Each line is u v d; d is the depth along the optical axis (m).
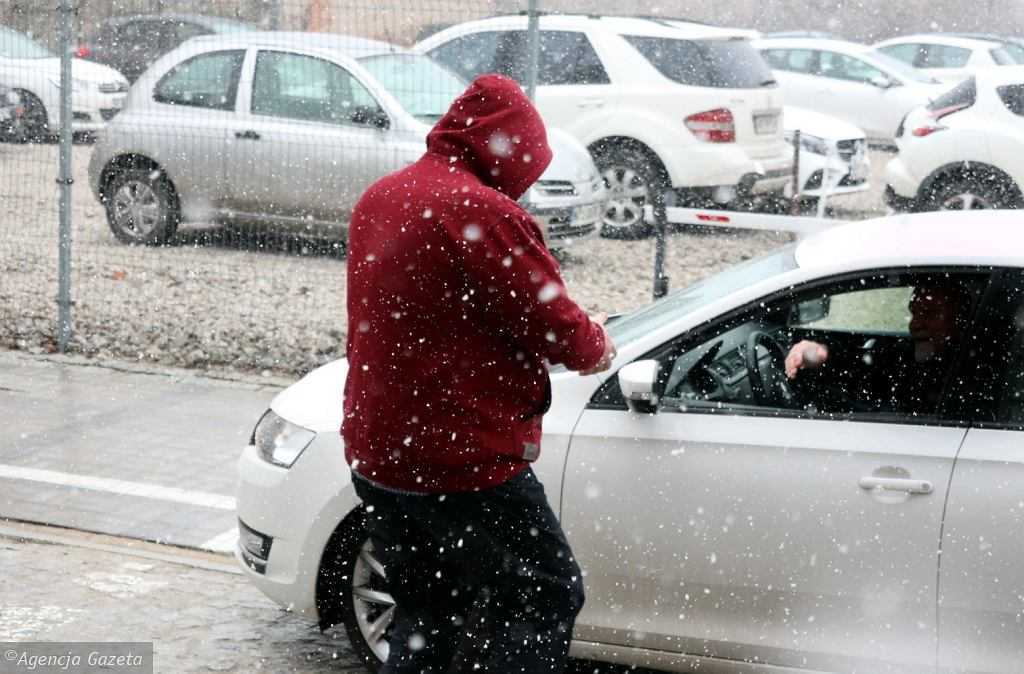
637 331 9.03
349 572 9.14
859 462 8.06
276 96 22.30
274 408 9.67
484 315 7.08
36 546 11.73
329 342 18.34
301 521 9.14
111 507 12.62
